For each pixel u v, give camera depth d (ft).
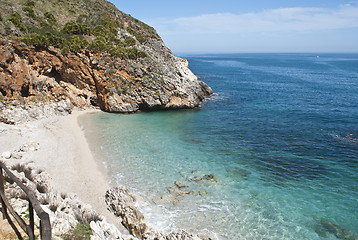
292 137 108.58
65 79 144.66
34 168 66.64
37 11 164.04
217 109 164.14
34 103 121.80
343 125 126.00
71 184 64.39
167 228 51.16
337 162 84.07
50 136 96.78
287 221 54.54
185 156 87.10
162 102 154.51
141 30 240.12
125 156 85.35
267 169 78.69
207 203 60.18
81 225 38.96
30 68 124.06
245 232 50.98
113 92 147.64
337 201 62.13
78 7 214.48
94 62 142.92
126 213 52.54
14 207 33.37
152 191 64.28
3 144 81.92
